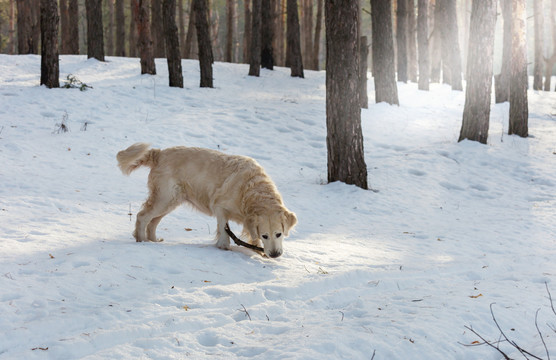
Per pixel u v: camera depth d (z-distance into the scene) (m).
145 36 23.00
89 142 13.68
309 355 3.42
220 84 23.91
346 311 4.49
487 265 6.51
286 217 6.14
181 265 5.81
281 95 22.83
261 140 15.89
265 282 5.41
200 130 15.79
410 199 11.34
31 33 29.89
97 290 4.93
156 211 6.69
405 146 16.44
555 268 6.20
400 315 4.24
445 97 25.44
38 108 16.28
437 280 5.73
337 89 11.78
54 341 3.73
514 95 17.41
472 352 3.58
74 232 7.12
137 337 3.92
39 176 10.76
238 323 4.18
